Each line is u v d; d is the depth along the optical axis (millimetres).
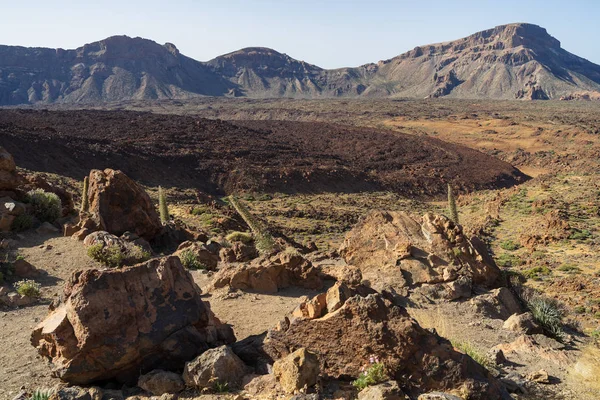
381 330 8086
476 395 7633
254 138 158875
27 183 24641
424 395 7277
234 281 15484
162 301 8844
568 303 33750
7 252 18734
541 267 45688
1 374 9062
